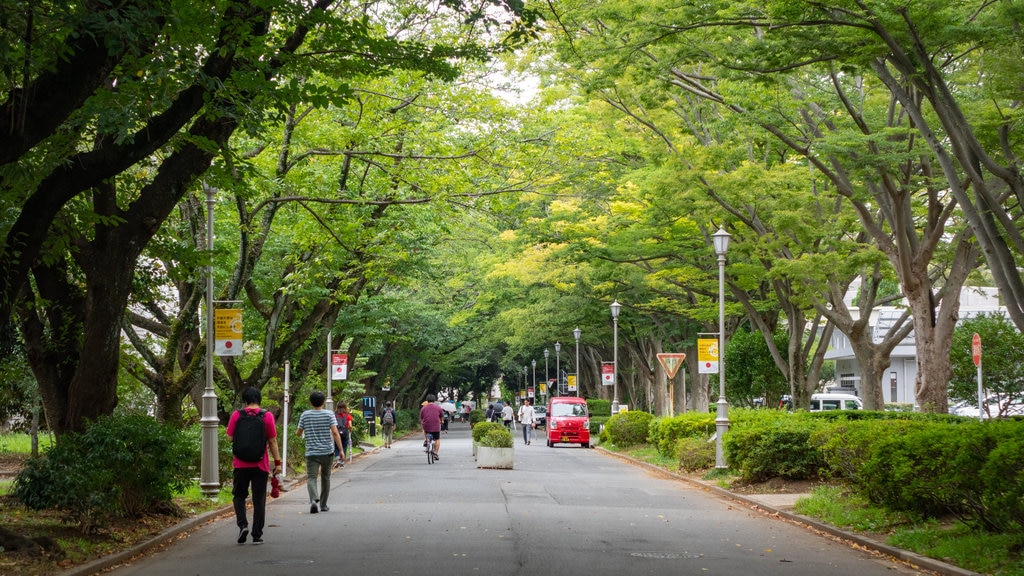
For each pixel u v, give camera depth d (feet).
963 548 35.70
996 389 118.52
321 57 40.91
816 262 80.07
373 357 192.34
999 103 64.08
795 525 50.11
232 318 61.67
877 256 77.51
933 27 50.24
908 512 43.86
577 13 68.23
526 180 76.23
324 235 77.97
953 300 75.92
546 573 33.32
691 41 63.93
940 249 89.15
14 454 97.86
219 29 35.99
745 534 45.98
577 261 104.99
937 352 76.02
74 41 31.99
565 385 313.94
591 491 69.10
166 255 50.24
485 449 95.09
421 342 189.78
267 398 96.22
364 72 41.45
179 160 45.24
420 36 62.18
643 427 126.52
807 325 214.28
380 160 75.15
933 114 66.85
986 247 53.52
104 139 40.22
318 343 98.63
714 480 76.13
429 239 98.73
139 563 36.55
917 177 72.38
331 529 46.55
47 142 36.73
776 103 72.54
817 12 52.49
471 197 74.38
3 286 36.11
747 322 150.20
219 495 61.36
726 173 84.02
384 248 83.10
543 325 159.33
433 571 33.60
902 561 37.52
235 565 35.37
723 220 88.84
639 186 93.86
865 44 52.80
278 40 41.83
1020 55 49.85
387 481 79.05
